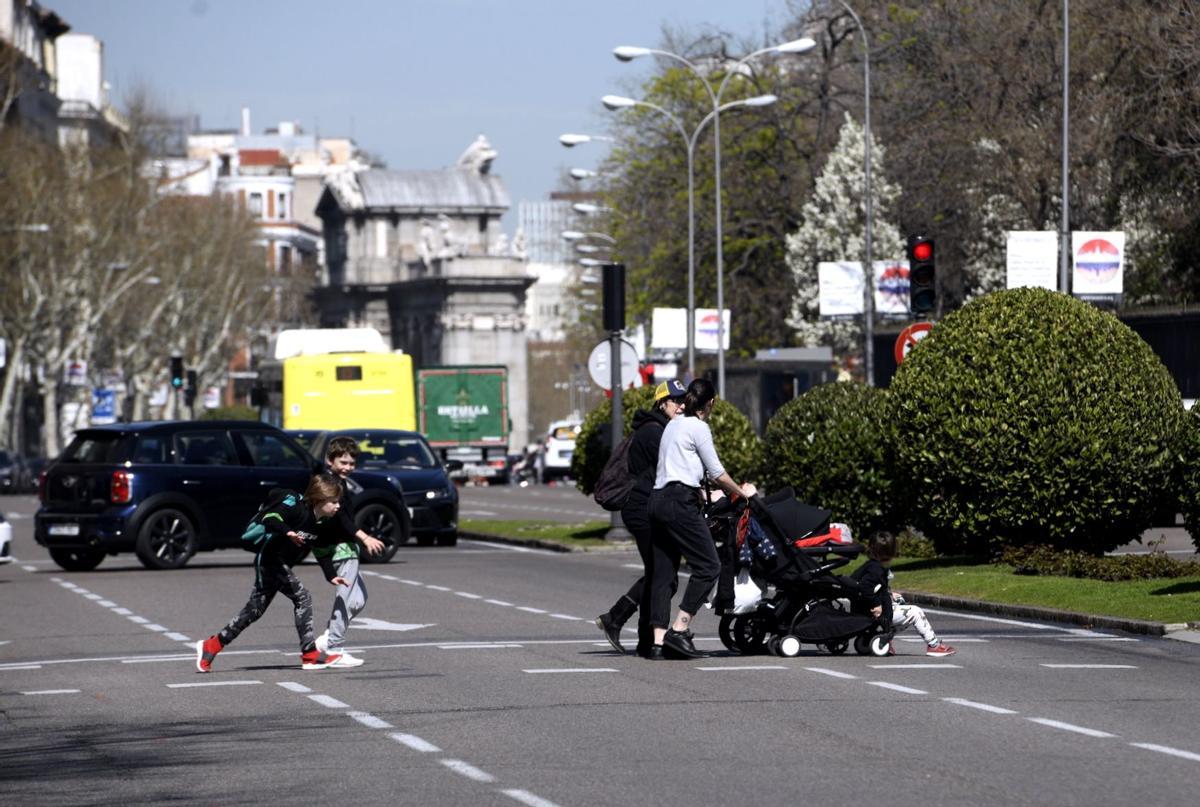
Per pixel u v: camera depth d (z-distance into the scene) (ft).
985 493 270.87
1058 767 122.31
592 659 189.16
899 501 302.04
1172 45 552.82
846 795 112.78
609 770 122.72
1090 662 182.50
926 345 275.80
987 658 186.19
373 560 360.69
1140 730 138.21
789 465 319.27
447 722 146.30
